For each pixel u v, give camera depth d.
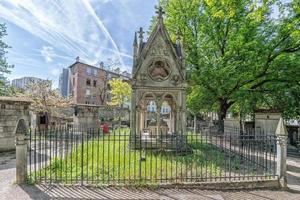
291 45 17.22
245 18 18.22
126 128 28.64
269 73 17.80
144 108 15.52
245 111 25.23
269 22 18.05
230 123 22.14
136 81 12.48
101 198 6.36
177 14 19.92
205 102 21.09
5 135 13.76
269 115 18.95
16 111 14.42
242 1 18.48
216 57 20.03
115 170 8.36
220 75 17.34
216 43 19.86
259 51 17.23
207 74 18.09
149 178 7.62
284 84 17.69
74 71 57.22
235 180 7.65
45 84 27.73
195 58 19.39
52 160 10.27
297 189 7.75
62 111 27.42
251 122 22.94
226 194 7.00
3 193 6.53
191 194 6.85
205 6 19.59
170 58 12.70
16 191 6.67
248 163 10.11
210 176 7.69
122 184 7.21
